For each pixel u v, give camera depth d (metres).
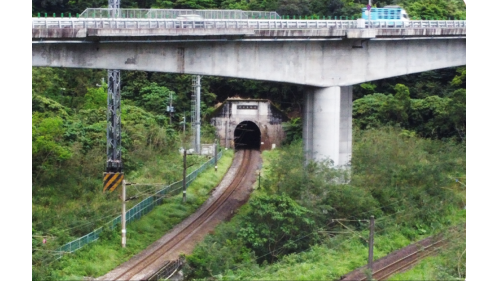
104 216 66.94
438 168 77.62
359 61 77.50
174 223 70.69
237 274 54.38
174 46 67.62
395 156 82.06
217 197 81.50
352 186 69.81
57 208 68.56
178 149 98.44
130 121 97.12
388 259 59.28
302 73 74.56
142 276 56.09
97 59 64.00
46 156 74.69
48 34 58.56
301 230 61.72
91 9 65.69
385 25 78.56
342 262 57.75
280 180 70.88
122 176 74.94
